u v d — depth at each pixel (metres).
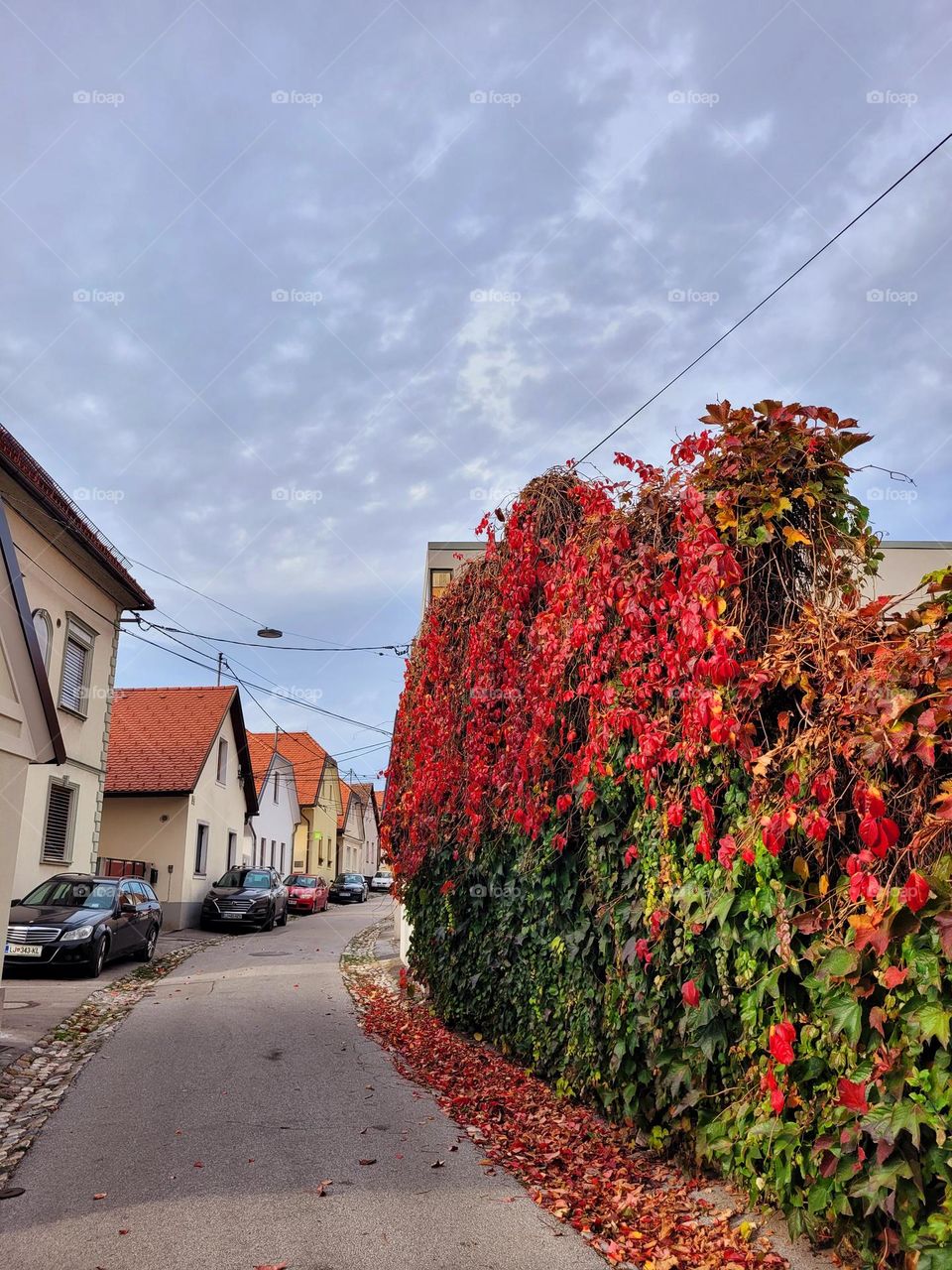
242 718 30.17
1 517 7.92
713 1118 4.66
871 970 3.45
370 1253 4.17
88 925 13.71
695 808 4.37
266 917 24.23
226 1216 4.59
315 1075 7.74
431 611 10.40
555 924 6.48
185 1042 9.12
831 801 3.67
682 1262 4.04
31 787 15.10
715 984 4.57
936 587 3.54
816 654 3.83
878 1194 3.35
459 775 9.04
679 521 4.84
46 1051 8.66
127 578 18.03
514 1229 4.45
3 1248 4.21
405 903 12.54
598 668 5.47
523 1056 7.61
